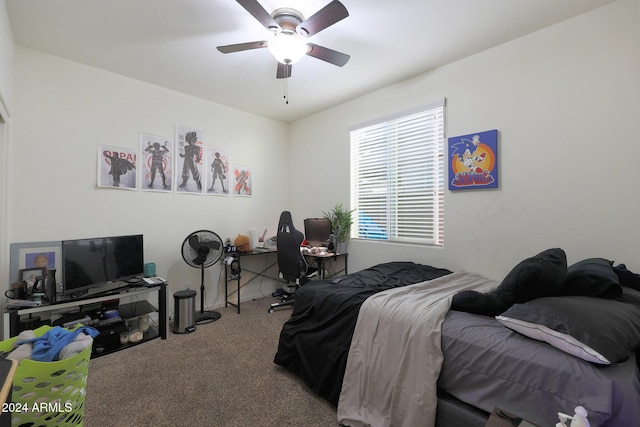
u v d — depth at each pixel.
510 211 2.34
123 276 2.57
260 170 4.07
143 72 2.80
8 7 1.88
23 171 2.33
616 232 1.89
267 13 1.74
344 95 3.42
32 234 2.37
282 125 4.37
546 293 1.40
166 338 2.60
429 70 2.82
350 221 3.53
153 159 3.06
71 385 1.31
